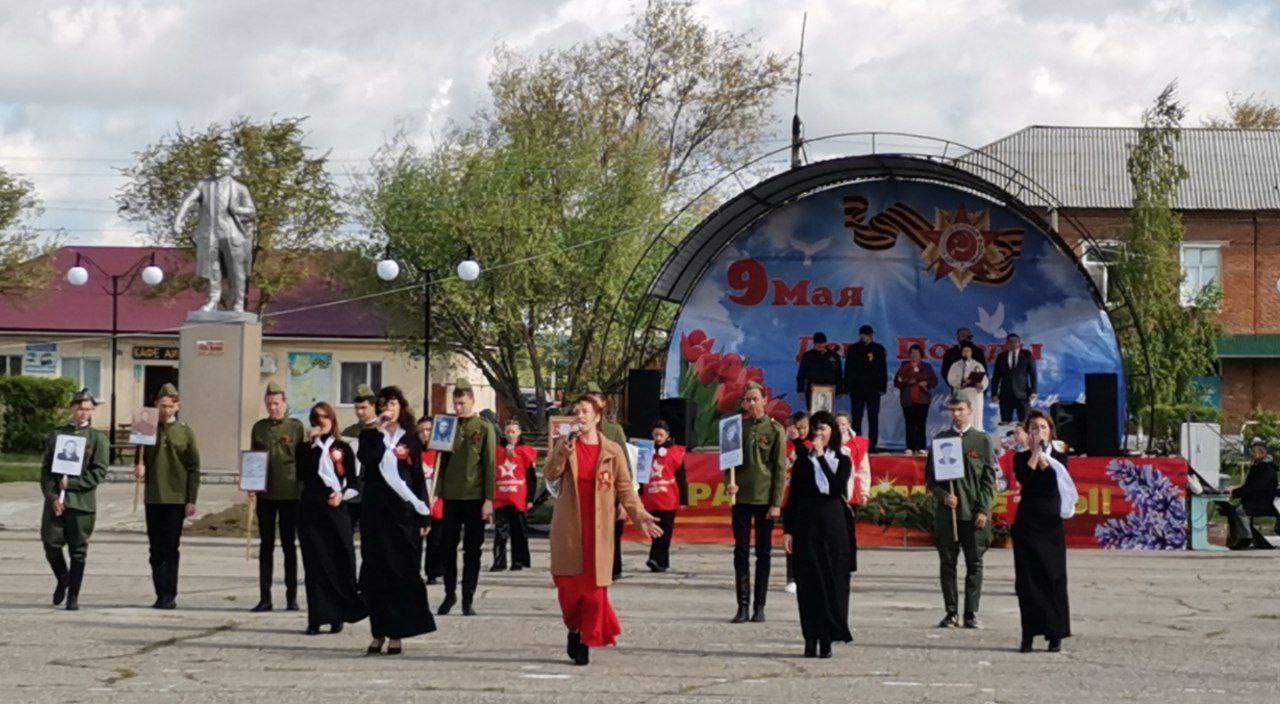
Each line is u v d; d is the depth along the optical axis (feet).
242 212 121.90
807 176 114.83
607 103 183.62
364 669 40.47
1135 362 145.07
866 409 119.44
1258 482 91.40
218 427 119.75
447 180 160.76
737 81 187.83
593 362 166.71
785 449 53.42
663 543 72.84
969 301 118.73
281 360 191.11
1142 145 158.40
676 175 186.91
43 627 48.26
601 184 162.71
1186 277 160.04
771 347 120.26
